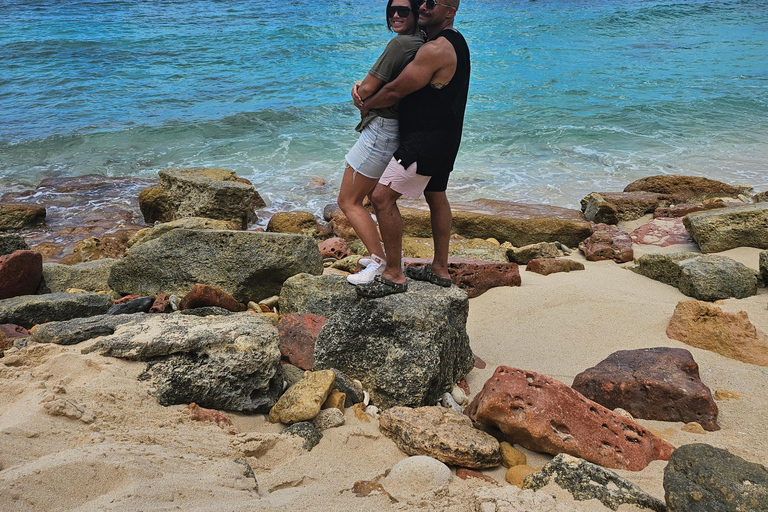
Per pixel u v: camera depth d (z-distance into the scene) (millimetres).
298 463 3176
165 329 3938
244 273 5906
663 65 22141
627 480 2885
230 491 2678
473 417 3662
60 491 2430
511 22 31078
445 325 3986
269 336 3994
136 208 10438
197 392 3674
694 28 29844
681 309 4934
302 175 12047
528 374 3568
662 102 17219
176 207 9594
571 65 22094
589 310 5430
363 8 33812
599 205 9477
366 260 4184
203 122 15312
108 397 3355
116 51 23109
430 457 3145
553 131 14680
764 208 7500
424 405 3900
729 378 4176
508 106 17031
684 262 6137
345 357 4137
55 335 3945
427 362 3873
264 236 6016
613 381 3883
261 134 14602
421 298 4109
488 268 6129
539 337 5047
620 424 3418
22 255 5980
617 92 18453
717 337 4617
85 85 18641
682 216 9383
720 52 24391
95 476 2533
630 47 25516
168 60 22000
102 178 11750
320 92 18281
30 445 2773
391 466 3266
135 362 3732
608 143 13953
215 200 9234
